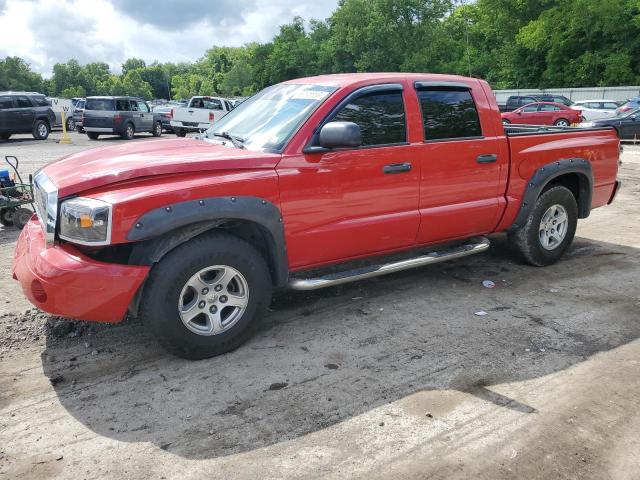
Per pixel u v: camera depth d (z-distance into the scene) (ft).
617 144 20.02
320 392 11.18
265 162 12.51
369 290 16.76
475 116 16.14
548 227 18.66
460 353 12.80
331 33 223.71
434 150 15.06
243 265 12.37
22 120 70.90
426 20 168.96
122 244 11.94
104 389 11.35
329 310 15.26
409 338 13.58
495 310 15.28
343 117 13.67
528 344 13.25
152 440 9.70
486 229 17.15
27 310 15.15
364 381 11.60
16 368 12.16
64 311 11.22
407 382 11.55
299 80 15.90
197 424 10.15
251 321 12.84
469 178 15.94
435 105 15.34
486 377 11.75
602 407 10.64
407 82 14.90
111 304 11.19
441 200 15.53
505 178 16.81
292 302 15.80
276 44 238.07
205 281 12.21
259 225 12.64
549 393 11.13
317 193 13.20
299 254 13.38
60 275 10.98
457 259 19.76
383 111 14.37
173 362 12.42
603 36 152.46
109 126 75.36
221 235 12.22
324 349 13.02
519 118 83.92
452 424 10.11
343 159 13.51
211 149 13.56
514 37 175.01
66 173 12.36
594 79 151.12
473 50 181.27
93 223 10.83
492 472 8.89
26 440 9.73
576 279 17.79
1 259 20.25
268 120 14.23
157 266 11.57
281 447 9.50
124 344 13.26
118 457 9.27
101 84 572.51
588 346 13.16
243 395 11.09
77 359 12.55
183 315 11.87
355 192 13.80
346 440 9.67
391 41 169.27
